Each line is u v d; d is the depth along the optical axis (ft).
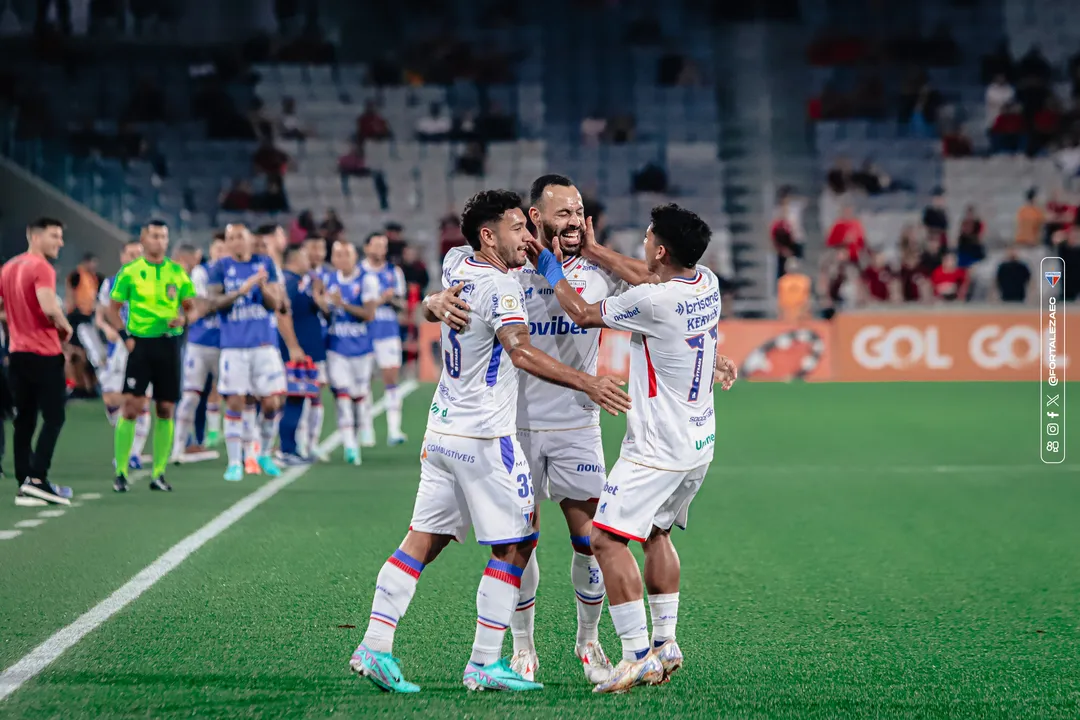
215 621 33.50
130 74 143.95
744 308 125.08
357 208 139.03
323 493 55.72
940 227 129.08
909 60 153.38
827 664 29.86
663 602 28.94
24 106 132.16
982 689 27.78
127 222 129.80
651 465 27.76
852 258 124.06
